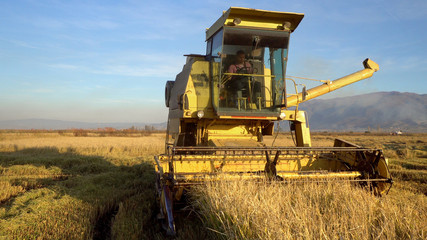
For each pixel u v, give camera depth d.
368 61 10.46
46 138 31.30
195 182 5.19
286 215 4.04
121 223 5.00
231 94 7.42
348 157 6.74
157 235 4.64
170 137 9.36
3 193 7.15
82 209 5.88
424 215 4.42
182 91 7.79
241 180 5.07
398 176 10.12
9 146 19.95
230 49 7.40
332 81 9.86
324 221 3.88
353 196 4.79
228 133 8.12
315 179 5.68
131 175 9.93
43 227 4.92
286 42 7.68
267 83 7.62
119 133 46.34
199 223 5.05
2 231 4.59
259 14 7.46
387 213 4.28
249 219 3.85
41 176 9.68
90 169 11.19
